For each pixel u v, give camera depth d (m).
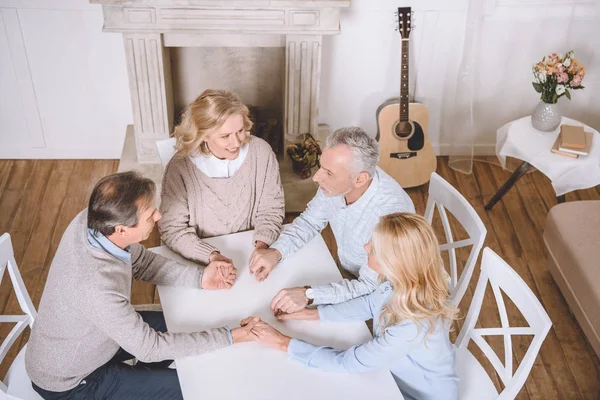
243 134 2.20
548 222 3.02
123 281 1.81
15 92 3.62
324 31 3.16
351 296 2.05
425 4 3.52
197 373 1.76
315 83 3.36
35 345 1.87
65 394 1.94
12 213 3.44
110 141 3.87
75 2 3.33
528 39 3.65
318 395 1.71
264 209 2.41
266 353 1.83
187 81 3.68
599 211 2.95
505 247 3.37
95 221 1.72
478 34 3.55
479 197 3.73
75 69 3.57
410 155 3.67
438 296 1.73
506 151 3.33
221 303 2.02
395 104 3.58
